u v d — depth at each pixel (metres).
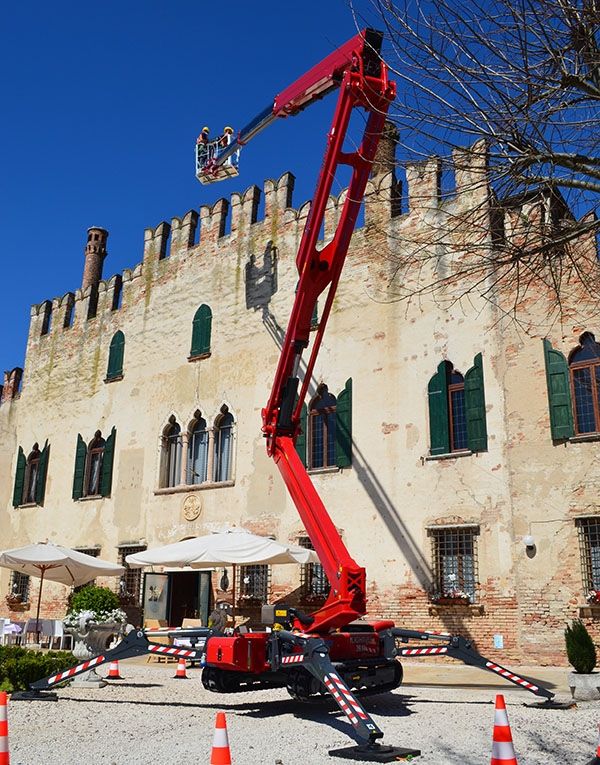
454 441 21.06
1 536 33.31
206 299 28.58
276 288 26.45
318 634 12.44
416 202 22.95
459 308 21.45
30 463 33.62
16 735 9.91
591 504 18.11
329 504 22.64
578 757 8.55
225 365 27.06
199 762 8.34
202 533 25.75
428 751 8.90
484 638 19.03
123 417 29.95
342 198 25.38
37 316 36.09
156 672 18.38
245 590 24.28
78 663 15.17
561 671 17.25
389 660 13.00
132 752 8.88
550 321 19.75
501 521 19.38
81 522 29.94
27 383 35.09
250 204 28.33
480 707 12.22
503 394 20.11
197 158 28.94
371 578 21.25
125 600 27.27
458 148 9.16
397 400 22.12
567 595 18.02
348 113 13.78
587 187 8.98
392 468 21.70
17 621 29.92
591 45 8.43
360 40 14.75
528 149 8.84
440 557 20.44
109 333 32.03
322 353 24.16
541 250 9.36
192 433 27.59
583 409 19.05
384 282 23.30
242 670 12.14
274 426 15.36
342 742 9.43
